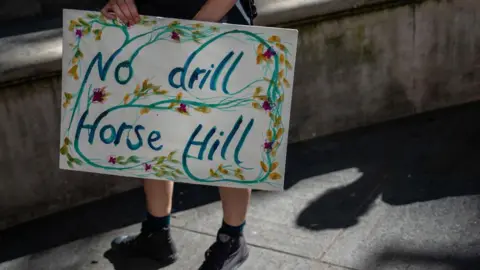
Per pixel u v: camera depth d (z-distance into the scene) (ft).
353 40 11.55
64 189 10.32
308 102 11.67
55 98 9.86
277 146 7.68
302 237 9.45
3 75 9.33
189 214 10.14
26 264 9.30
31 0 11.92
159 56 7.55
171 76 7.59
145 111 7.72
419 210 9.86
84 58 7.65
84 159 7.95
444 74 12.40
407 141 11.70
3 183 9.84
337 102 11.89
